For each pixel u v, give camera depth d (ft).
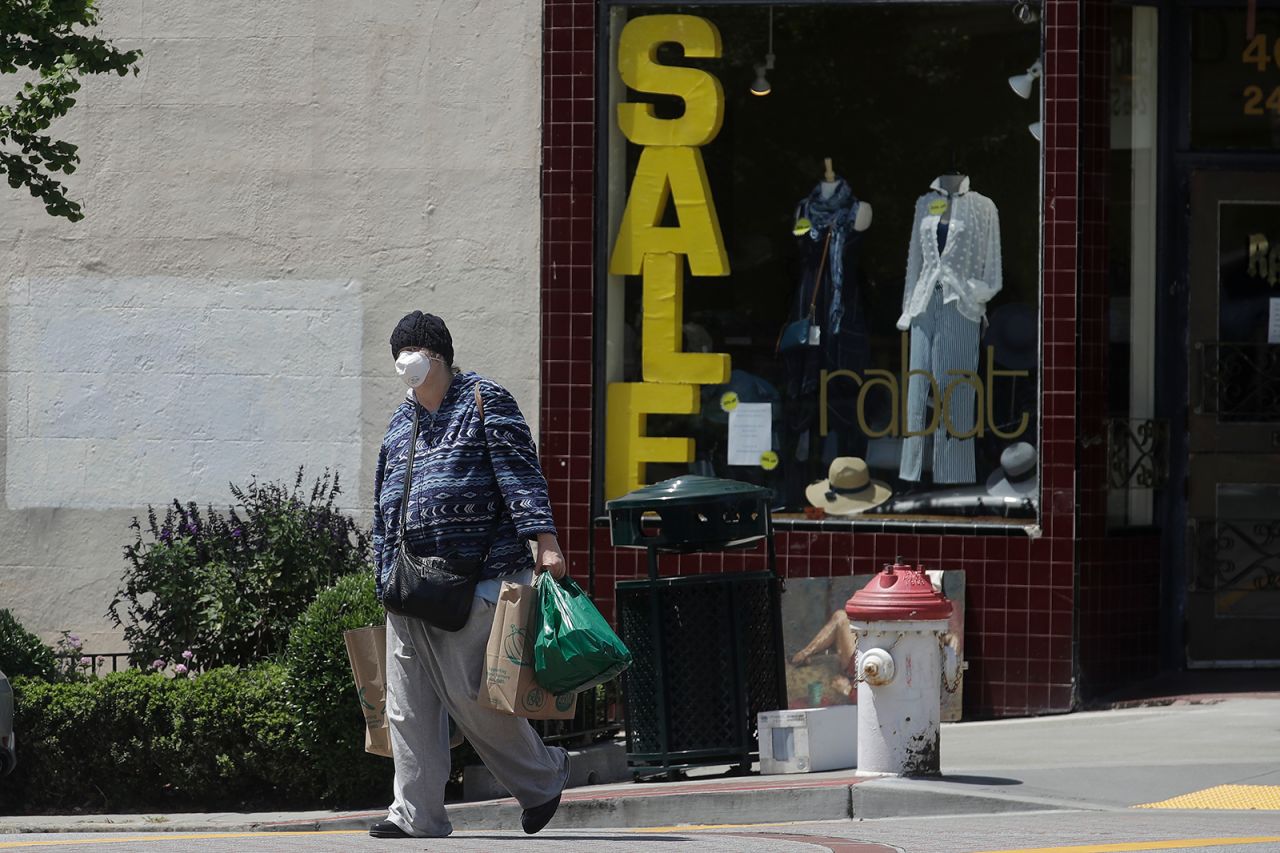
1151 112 149.69
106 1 160.66
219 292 159.94
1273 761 111.45
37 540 162.81
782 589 120.06
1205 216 150.51
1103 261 140.56
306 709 119.96
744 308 149.38
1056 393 139.33
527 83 153.99
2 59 128.47
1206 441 150.41
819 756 113.80
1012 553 140.15
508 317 154.30
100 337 161.89
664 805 107.14
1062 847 80.69
